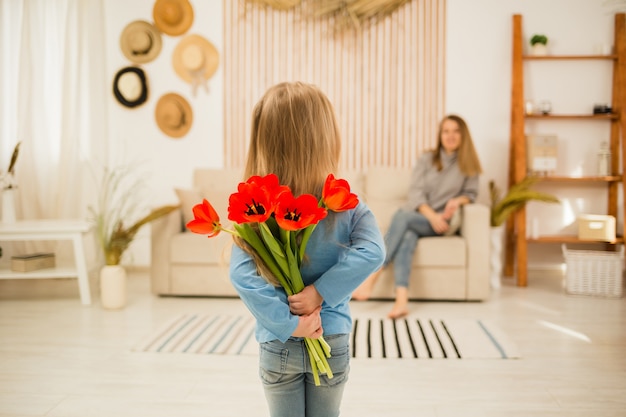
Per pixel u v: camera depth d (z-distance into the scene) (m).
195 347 2.55
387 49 4.30
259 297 0.98
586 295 3.62
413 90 4.31
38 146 4.27
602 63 4.22
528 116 4.10
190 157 4.45
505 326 2.89
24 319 3.04
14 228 3.31
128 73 4.36
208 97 4.41
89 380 2.15
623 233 4.16
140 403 1.94
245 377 2.19
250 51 4.36
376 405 1.92
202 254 3.51
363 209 1.08
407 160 4.34
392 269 3.45
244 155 4.41
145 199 4.48
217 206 3.73
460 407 1.90
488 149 4.30
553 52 4.24
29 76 4.20
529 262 4.37
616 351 2.49
